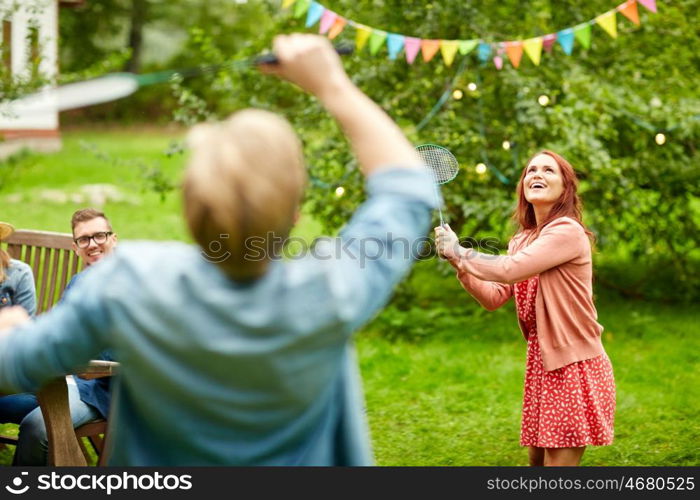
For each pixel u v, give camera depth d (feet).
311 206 22.71
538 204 11.53
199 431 4.41
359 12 22.48
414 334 21.38
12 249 14.21
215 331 4.25
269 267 4.35
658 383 17.51
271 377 4.30
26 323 4.68
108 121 84.17
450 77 22.26
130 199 40.32
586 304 10.92
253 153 4.25
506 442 14.56
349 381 4.84
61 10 82.07
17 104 21.22
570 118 20.13
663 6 22.15
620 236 24.09
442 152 12.80
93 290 4.42
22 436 10.77
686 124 21.03
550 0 22.17
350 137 4.68
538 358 11.18
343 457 4.87
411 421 15.61
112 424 4.75
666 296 25.23
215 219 4.18
